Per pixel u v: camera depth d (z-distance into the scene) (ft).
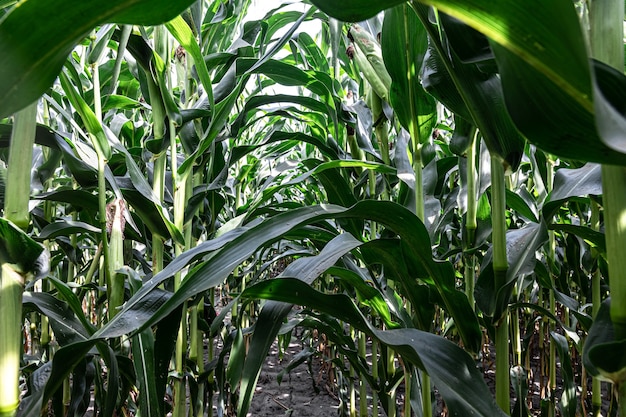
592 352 1.84
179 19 3.53
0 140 3.60
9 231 2.05
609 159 1.41
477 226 3.92
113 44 6.23
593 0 1.78
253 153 10.58
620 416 1.88
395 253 3.44
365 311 6.48
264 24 6.09
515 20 1.18
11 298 2.12
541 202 5.77
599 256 5.10
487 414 2.36
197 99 5.74
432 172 4.30
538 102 1.39
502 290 2.92
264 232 2.62
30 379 3.84
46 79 1.35
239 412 2.99
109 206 4.10
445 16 2.24
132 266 5.98
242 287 8.72
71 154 4.22
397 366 7.60
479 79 2.74
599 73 1.35
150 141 4.53
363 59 4.91
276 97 5.62
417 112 3.85
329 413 8.55
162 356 3.15
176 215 4.62
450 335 8.07
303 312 4.89
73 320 3.60
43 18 1.19
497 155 2.89
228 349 5.19
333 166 4.12
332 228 4.97
